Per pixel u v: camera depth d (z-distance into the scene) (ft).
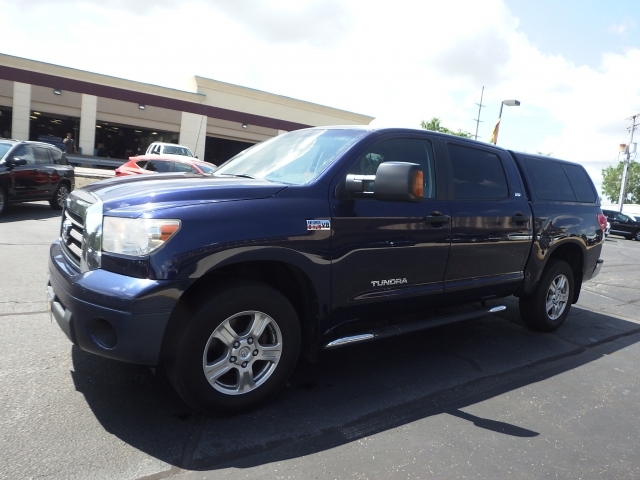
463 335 17.87
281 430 10.25
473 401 12.41
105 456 8.85
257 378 10.71
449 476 9.11
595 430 11.38
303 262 10.76
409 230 12.68
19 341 13.56
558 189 18.56
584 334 19.26
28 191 38.34
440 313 15.21
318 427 10.50
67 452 8.87
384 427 10.73
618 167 295.07
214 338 9.99
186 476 8.50
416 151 13.62
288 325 10.85
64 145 94.02
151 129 112.88
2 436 9.16
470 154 15.19
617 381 14.53
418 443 10.17
